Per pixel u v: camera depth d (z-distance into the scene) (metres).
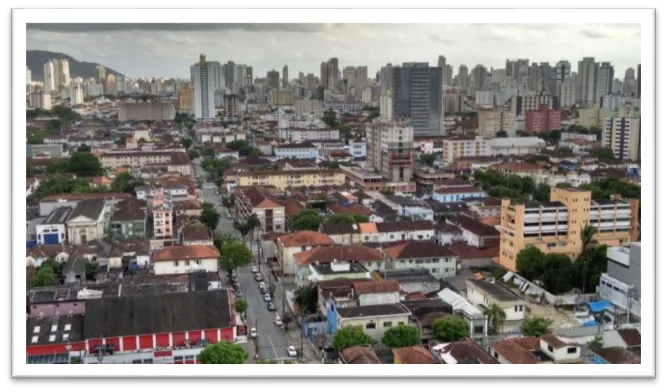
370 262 101.88
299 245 107.81
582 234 105.56
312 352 76.88
